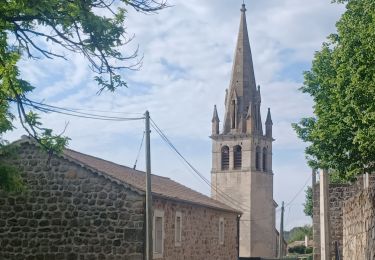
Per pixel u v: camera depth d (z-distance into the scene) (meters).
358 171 18.44
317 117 19.97
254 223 82.56
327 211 21.61
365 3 14.46
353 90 14.54
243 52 86.00
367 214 14.83
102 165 29.30
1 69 12.91
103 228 25.56
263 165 85.69
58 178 26.27
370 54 13.88
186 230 30.50
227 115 85.38
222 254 36.28
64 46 11.71
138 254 25.02
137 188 25.34
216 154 85.00
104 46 11.75
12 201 26.56
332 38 17.88
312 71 21.17
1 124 15.49
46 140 13.56
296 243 90.44
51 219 26.11
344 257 21.69
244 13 86.62
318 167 21.44
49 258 25.92
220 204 39.06
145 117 23.03
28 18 11.28
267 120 87.88
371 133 14.29
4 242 26.42
